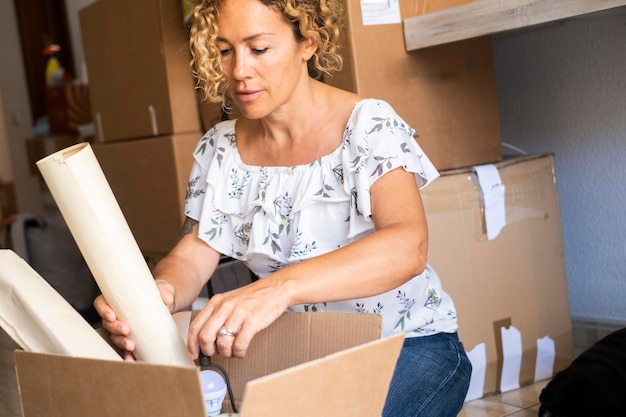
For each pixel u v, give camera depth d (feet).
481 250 6.54
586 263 7.81
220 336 3.09
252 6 3.76
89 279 11.32
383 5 6.30
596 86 7.46
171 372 2.46
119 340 3.43
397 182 3.94
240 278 6.21
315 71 4.53
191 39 3.89
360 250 3.51
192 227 4.72
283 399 2.47
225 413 3.24
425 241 3.76
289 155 4.29
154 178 8.20
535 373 6.88
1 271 3.17
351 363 2.64
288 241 4.25
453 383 4.10
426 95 6.60
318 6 4.08
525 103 8.07
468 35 5.96
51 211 15.01
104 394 2.70
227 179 4.51
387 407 3.79
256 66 3.85
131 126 8.60
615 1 5.10
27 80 18.15
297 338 3.34
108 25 8.64
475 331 6.51
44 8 17.95
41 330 3.10
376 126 4.05
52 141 14.74
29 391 2.97
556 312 7.11
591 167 7.62
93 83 9.18
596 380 5.55
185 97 7.92
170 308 4.17
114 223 3.28
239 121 4.64
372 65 6.26
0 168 19.39
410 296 4.27
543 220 7.02
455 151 6.79
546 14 5.46
